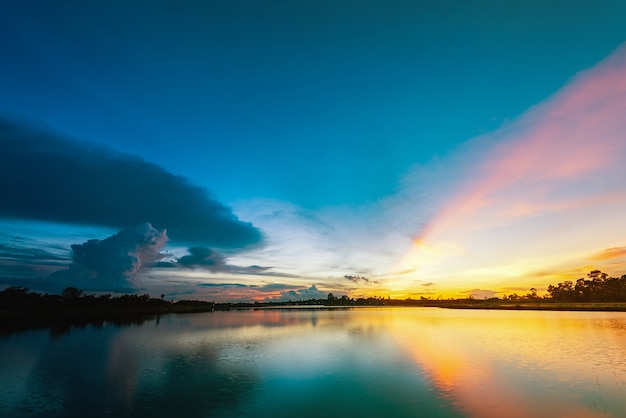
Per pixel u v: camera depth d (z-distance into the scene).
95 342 48.72
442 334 57.22
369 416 18.91
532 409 19.56
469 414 18.98
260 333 60.91
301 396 22.44
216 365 32.31
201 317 119.38
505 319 91.06
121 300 158.62
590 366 29.92
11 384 25.53
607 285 188.62
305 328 71.00
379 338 52.62
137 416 18.97
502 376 27.03
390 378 26.92
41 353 39.44
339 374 28.42
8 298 99.56
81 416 19.03
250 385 25.14
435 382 25.56
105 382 26.08
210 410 19.91
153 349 42.28
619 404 20.11
